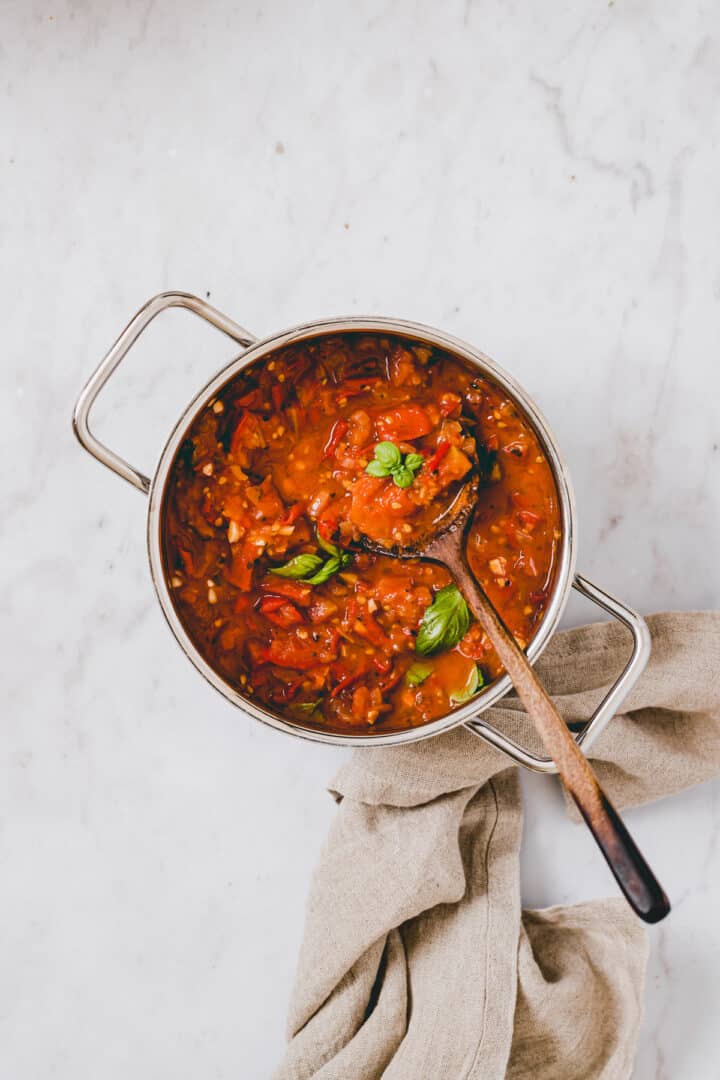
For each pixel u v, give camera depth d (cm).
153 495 80
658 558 95
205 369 95
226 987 96
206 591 84
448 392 84
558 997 91
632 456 95
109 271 95
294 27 95
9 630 96
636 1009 92
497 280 95
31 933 97
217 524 84
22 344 96
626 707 92
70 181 95
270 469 84
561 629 95
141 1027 97
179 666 96
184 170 95
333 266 95
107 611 96
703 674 92
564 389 95
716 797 97
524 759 83
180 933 97
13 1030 97
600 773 95
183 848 97
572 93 95
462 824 95
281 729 83
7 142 95
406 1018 93
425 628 83
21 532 96
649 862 97
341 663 85
